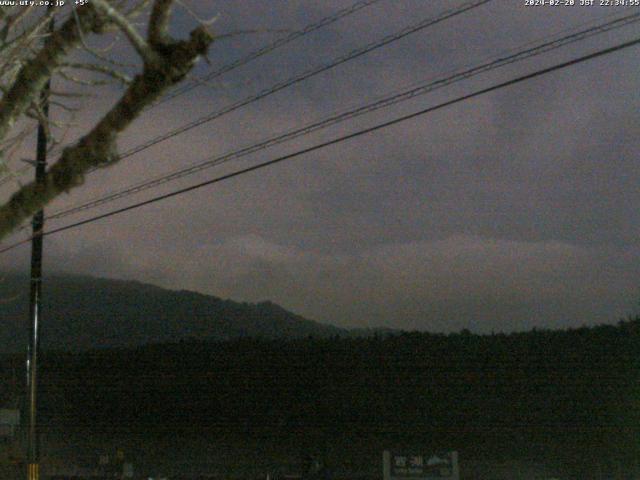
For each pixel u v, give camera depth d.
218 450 22.17
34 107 4.15
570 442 18.91
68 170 2.89
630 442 18.33
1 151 3.86
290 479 18.59
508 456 19.34
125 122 2.82
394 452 15.69
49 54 3.15
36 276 15.77
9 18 3.81
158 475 20.09
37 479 15.60
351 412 21.17
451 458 15.55
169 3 2.67
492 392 20.00
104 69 3.70
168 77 2.72
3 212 2.94
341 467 19.97
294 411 21.84
